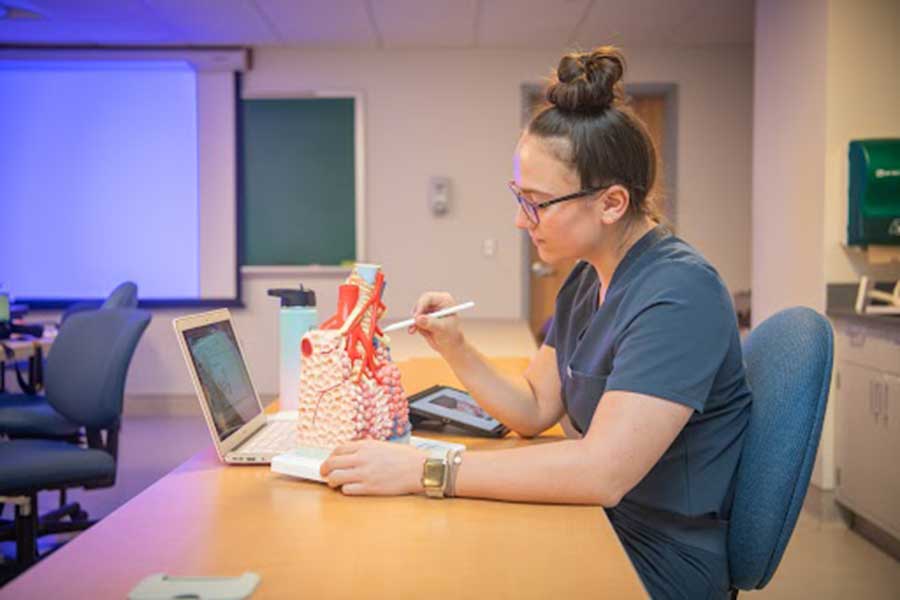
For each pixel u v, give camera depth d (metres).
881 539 2.92
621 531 1.16
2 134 5.63
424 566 0.77
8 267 5.68
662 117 5.74
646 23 4.93
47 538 2.94
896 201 2.96
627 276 1.14
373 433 1.09
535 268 5.84
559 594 0.71
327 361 1.08
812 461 1.11
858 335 2.94
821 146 3.16
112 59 5.45
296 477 1.07
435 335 1.31
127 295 4.35
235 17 4.80
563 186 1.07
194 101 5.58
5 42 5.42
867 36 3.10
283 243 5.63
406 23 4.93
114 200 5.64
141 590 0.69
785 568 2.71
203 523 0.89
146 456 4.25
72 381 2.65
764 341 1.24
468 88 5.58
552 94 1.08
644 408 0.96
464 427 1.36
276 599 0.69
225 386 1.20
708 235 5.57
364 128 5.58
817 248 3.20
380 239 5.64
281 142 5.59
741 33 5.17
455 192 5.62
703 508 1.11
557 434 1.38
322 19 4.84
